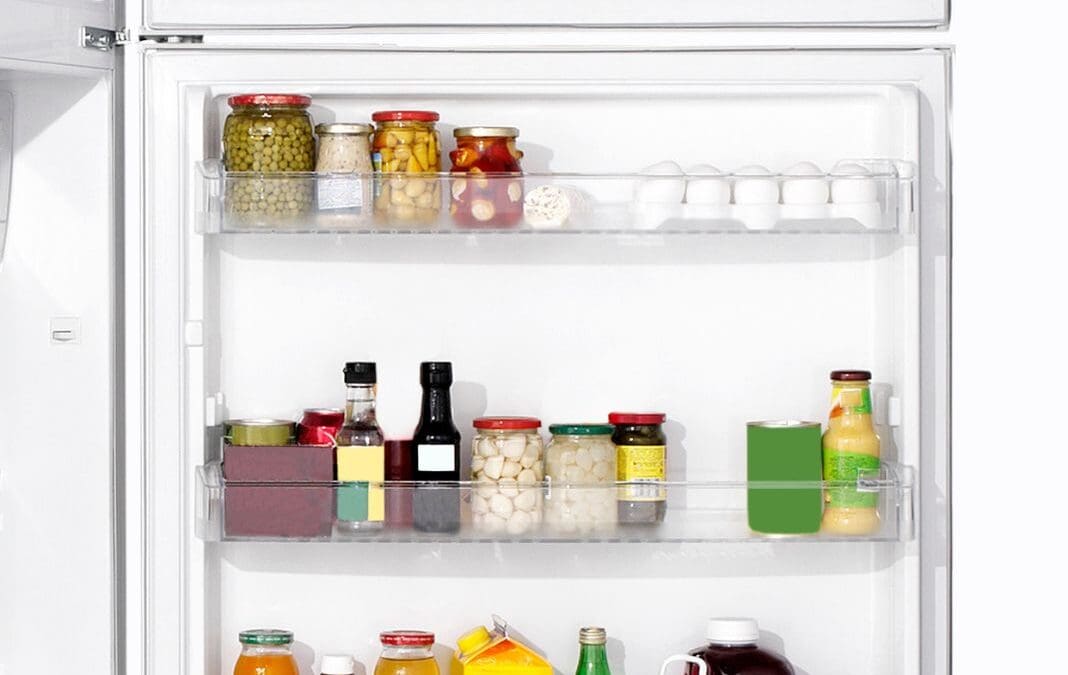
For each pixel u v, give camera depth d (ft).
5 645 7.57
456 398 7.76
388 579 7.77
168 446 7.46
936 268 7.43
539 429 7.75
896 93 7.45
